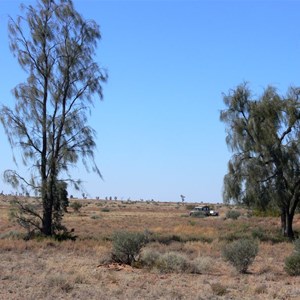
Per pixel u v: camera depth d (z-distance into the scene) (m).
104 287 17.09
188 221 70.12
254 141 42.06
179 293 15.90
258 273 22.53
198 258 25.62
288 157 40.94
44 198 38.06
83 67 39.00
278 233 45.00
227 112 43.19
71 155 37.59
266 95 42.78
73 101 38.88
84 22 39.19
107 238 39.31
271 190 40.91
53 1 38.91
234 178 42.25
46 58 38.62
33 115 37.81
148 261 24.20
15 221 38.50
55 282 17.02
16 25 37.97
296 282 19.62
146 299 14.99
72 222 64.62
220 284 17.31
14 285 16.80
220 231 50.06
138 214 95.88
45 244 33.19
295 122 41.44
